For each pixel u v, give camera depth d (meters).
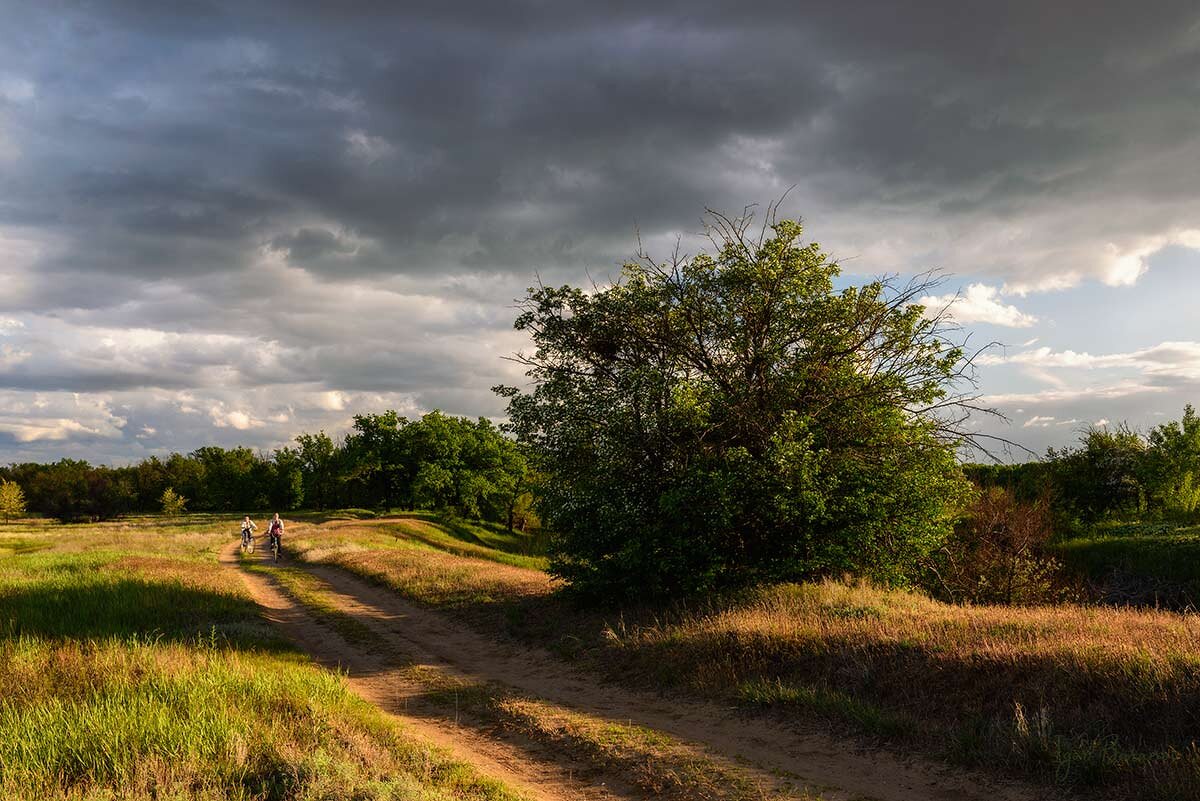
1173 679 6.92
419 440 78.19
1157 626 9.41
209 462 123.69
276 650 13.36
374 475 81.75
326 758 6.61
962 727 7.42
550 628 15.23
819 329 16.42
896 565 16.48
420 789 6.15
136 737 6.85
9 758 6.30
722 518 14.41
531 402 17.03
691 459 15.48
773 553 15.90
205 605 17.58
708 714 9.18
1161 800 5.57
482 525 81.12
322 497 103.00
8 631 12.52
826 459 15.50
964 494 17.70
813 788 6.67
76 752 6.52
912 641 9.28
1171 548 23.28
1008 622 9.94
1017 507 25.33
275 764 6.57
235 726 7.36
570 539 16.48
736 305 16.52
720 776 7.02
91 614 15.28
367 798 5.85
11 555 34.22
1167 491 32.81
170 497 99.81
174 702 8.16
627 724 9.01
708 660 10.72
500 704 10.12
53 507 103.06
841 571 15.96
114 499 107.94
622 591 15.77
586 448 16.58
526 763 7.80
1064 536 29.08
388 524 59.06
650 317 16.94
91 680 9.16
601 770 7.49
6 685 8.88
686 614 13.45
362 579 25.89
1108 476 35.03
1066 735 6.82
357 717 8.62
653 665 11.35
